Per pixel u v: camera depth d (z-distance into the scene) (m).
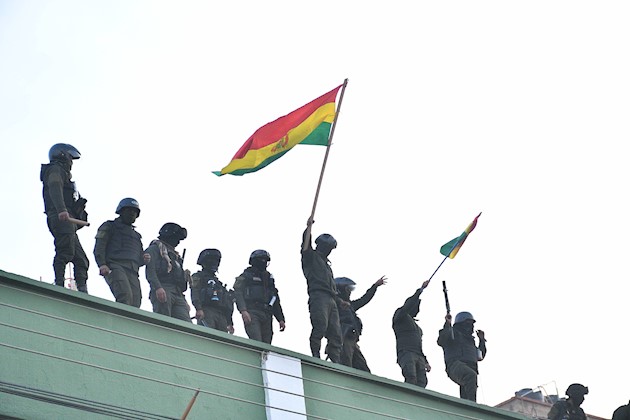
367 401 17.77
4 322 14.62
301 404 16.66
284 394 16.56
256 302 19.19
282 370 16.78
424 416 18.41
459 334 21.75
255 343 16.78
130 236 18.11
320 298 19.31
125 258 17.86
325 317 19.22
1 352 14.39
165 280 18.50
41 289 15.12
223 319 19.00
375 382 18.08
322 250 20.14
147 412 15.20
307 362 17.23
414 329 20.95
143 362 15.54
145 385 15.40
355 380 17.83
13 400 14.20
